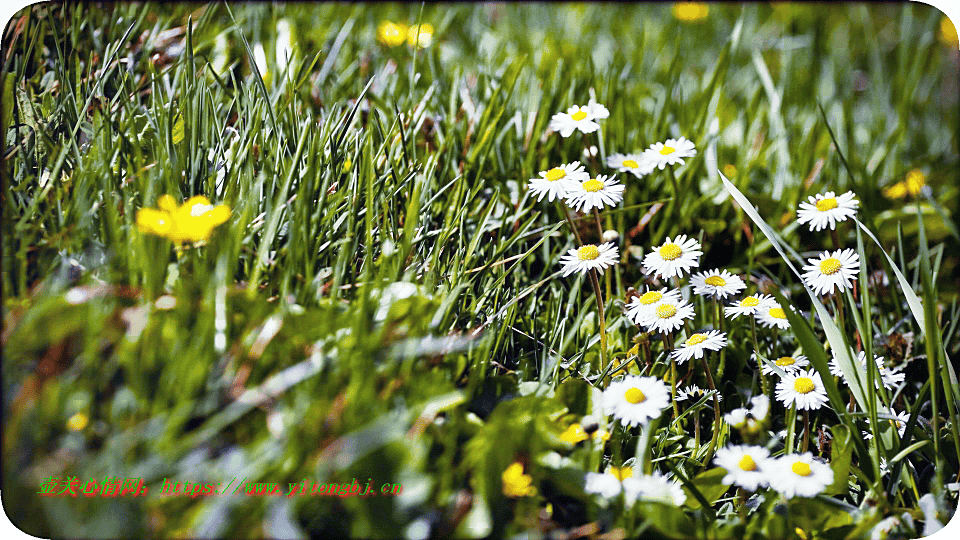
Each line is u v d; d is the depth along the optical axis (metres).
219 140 0.91
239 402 0.81
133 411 0.81
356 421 0.81
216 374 0.82
